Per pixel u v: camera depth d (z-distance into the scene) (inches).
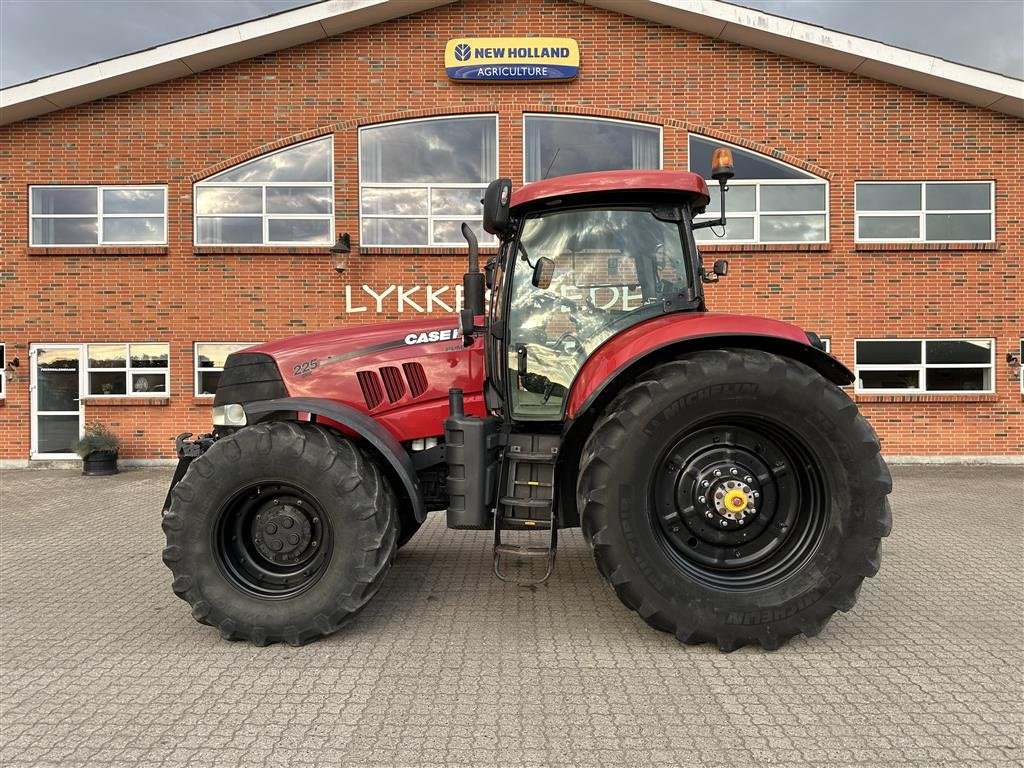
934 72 363.3
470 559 197.2
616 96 386.6
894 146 383.9
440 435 153.5
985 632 138.5
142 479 347.6
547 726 101.3
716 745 95.9
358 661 125.2
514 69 380.8
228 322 382.9
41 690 114.5
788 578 125.6
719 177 141.7
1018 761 91.7
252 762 92.4
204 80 382.9
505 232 144.5
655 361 132.0
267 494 135.9
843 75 383.9
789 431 125.2
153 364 385.7
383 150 388.2
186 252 382.6
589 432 136.3
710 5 364.5
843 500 123.3
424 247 383.6
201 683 116.6
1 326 383.2
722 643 125.6
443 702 109.0
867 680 116.3
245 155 382.9
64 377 386.0
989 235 384.8
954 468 366.3
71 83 362.9
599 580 175.6
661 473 130.0
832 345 382.6
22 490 318.7
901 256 381.4
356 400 151.0
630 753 93.9
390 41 383.9
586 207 147.5
